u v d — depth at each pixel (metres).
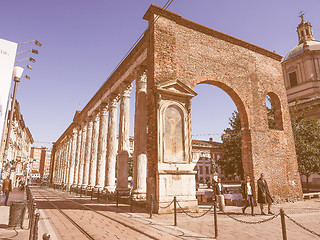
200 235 5.82
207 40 13.34
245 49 14.68
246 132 13.45
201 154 49.53
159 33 11.80
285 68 36.53
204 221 7.84
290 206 11.67
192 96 11.47
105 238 5.67
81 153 26.89
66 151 37.00
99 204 13.34
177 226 7.00
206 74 12.72
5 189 13.02
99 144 20.67
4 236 5.96
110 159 17.98
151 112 11.09
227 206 12.34
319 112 25.55
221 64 13.40
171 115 10.95
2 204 13.38
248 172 12.99
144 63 14.18
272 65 15.66
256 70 14.73
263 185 9.39
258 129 13.61
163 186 9.83
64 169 36.88
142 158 13.16
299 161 18.23
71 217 8.75
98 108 23.16
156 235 5.82
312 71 33.22
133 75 16.12
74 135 32.16
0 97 6.38
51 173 54.44
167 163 10.27
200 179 47.84
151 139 10.82
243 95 13.73
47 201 15.41
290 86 35.69
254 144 13.16
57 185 39.22
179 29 12.53
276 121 15.28
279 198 13.11
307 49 34.16
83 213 9.80
